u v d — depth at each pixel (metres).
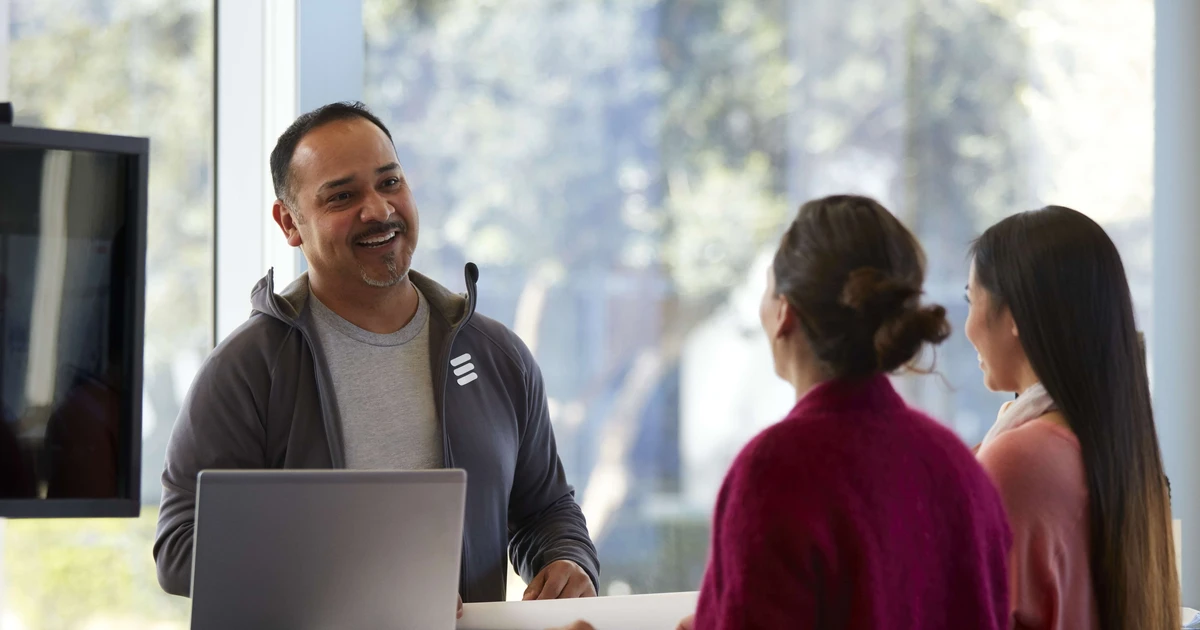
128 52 3.98
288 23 4.11
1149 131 4.95
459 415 2.88
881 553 1.66
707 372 4.61
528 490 3.14
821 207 1.88
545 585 2.77
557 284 4.49
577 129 4.50
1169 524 2.33
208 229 4.07
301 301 2.87
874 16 4.74
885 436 1.75
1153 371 4.99
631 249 4.55
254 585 1.97
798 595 1.64
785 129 4.67
